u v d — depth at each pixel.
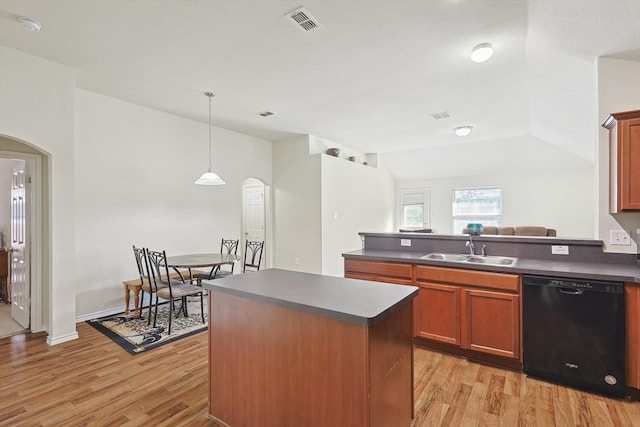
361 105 4.12
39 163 3.32
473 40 2.55
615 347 2.09
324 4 2.11
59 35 2.50
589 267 2.37
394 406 1.60
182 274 4.30
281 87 3.54
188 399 2.14
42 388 2.26
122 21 2.31
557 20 2.12
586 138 4.38
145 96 3.82
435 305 2.78
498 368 2.54
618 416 1.93
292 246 5.86
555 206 6.68
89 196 3.69
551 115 4.14
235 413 1.82
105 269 3.82
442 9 2.15
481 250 3.07
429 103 4.05
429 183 7.98
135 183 4.11
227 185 5.28
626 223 2.46
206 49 2.71
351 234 6.32
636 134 2.19
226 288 1.83
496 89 3.57
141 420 1.92
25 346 2.95
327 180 5.66
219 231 5.14
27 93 2.79
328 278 2.09
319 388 1.49
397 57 2.84
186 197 4.69
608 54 2.41
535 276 2.34
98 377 2.41
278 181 6.05
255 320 1.72
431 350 2.88
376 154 7.38
